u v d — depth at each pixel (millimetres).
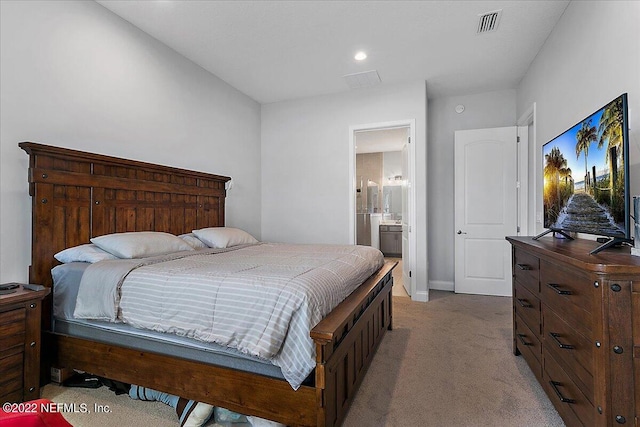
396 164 7957
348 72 3666
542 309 1782
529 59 3352
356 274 2064
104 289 1767
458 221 4285
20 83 2012
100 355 1828
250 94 4312
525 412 1703
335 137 4301
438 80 3896
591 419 1232
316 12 2584
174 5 2494
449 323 3092
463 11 2566
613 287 1127
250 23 2730
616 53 1842
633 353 1111
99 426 1626
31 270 2006
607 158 1497
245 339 1435
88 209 2316
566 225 1926
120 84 2645
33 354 1758
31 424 555
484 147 4168
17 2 1997
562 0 2434
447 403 1791
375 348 2344
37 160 2020
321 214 4383
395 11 2568
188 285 1613
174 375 1641
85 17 2383
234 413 1611
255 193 4539
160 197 2916
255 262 2098
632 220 1635
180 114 3246
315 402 1366
